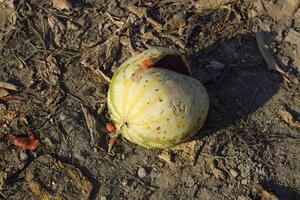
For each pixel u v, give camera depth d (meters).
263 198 2.16
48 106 2.27
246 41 2.32
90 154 2.22
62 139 2.23
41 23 2.36
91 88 2.29
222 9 2.35
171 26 2.34
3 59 2.32
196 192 2.18
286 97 2.26
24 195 2.19
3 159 2.22
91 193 2.18
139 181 2.19
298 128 2.22
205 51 2.31
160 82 2.10
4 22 2.37
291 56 2.30
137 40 2.33
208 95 2.23
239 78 2.28
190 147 2.21
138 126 2.10
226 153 2.21
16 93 2.28
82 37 2.34
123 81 2.11
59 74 2.30
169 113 2.09
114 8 2.37
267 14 2.34
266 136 2.22
